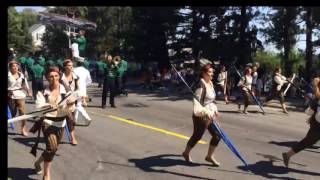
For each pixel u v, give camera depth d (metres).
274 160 8.43
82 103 11.27
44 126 6.52
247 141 10.13
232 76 23.72
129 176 7.13
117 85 19.08
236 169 7.70
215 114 7.68
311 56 23.28
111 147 9.04
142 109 15.12
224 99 19.56
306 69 23.22
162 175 7.21
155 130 10.99
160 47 37.66
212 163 7.89
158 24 36.81
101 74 24.72
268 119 13.84
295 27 24.44
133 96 20.11
